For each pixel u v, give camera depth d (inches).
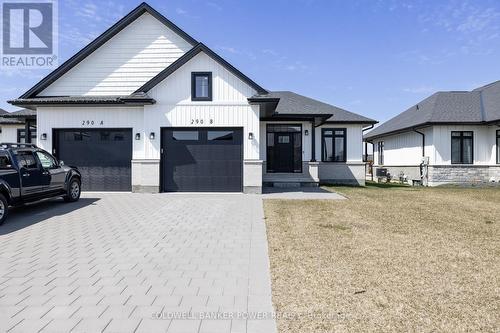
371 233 269.6
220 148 533.0
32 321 131.9
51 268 191.9
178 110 526.3
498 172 728.3
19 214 354.3
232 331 124.6
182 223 310.8
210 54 515.8
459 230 282.5
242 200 450.3
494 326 127.0
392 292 156.6
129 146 546.9
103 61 577.3
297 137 701.9
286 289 160.7
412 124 810.2
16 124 865.5
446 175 750.5
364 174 753.0
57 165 412.8
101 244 241.4
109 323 130.2
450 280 171.0
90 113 544.7
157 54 578.6
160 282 171.0
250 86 524.4
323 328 125.6
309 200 454.9
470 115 754.8
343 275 177.6
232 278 175.9
